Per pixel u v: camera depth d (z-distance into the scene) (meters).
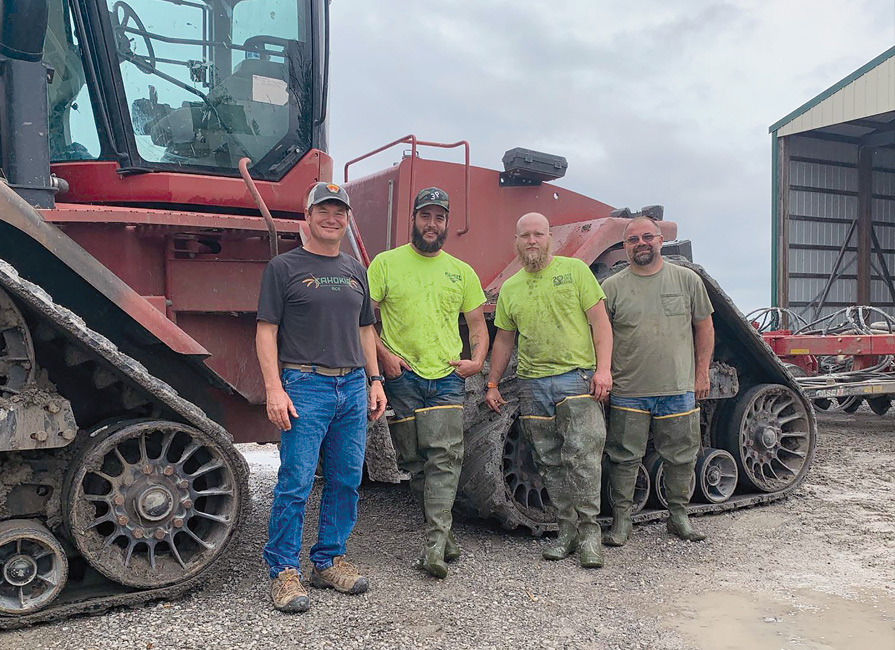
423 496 4.03
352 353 3.46
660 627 3.19
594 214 6.01
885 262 20.77
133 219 3.51
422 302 3.92
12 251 3.34
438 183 5.25
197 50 4.13
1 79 3.50
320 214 3.41
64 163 3.94
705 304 4.66
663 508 5.24
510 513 4.45
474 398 4.72
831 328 10.39
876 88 16.78
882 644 3.02
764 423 5.64
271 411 3.28
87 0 3.88
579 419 4.14
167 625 3.11
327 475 3.59
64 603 3.19
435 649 2.93
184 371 3.85
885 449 7.64
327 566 3.60
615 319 4.59
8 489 3.17
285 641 2.97
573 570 3.96
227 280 3.89
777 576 3.86
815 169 19.56
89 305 3.48
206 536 3.53
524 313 4.23
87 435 3.37
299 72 4.40
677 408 4.56
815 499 5.60
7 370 3.06
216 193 4.08
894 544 4.43
